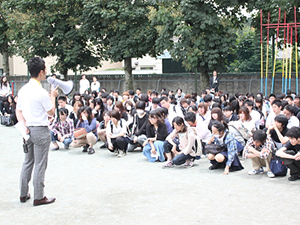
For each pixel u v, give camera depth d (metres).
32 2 19.09
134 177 6.43
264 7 15.12
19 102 4.93
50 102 4.94
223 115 8.27
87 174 6.71
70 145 9.77
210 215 4.48
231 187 5.68
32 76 4.96
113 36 18.91
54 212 4.76
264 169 6.81
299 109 9.04
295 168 5.92
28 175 5.16
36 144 4.92
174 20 15.47
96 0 17.67
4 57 24.61
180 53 15.77
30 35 19.86
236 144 6.96
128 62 20.31
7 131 12.70
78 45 19.98
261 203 4.89
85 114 8.86
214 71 15.93
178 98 14.25
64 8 19.59
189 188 5.67
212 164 6.94
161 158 7.66
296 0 14.02
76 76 22.16
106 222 4.36
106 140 9.23
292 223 4.18
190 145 6.95
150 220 4.38
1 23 22.25
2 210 4.88
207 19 15.15
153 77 21.66
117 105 8.83
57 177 6.54
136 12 17.42
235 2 15.42
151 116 7.62
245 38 24.30
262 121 8.30
